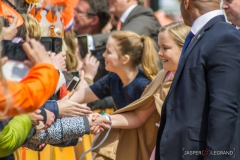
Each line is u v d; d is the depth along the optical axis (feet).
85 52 38.45
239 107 23.62
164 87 27.48
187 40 24.89
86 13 44.06
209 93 23.50
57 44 29.04
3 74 19.43
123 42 31.40
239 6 29.55
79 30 44.42
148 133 28.48
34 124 23.99
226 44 23.43
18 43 21.62
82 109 27.27
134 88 31.24
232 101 23.00
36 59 20.59
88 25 44.34
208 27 24.18
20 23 25.00
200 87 23.62
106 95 32.86
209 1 24.53
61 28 31.78
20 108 19.62
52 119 25.58
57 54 28.89
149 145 28.50
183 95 23.88
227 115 22.90
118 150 28.55
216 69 23.32
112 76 32.50
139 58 31.50
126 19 43.19
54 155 31.24
